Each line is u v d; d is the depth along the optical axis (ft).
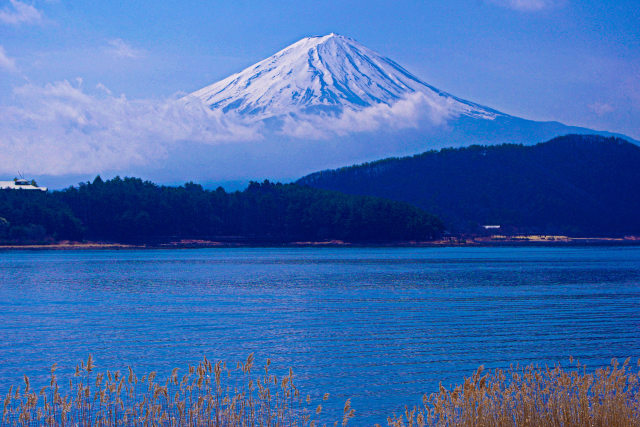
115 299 245.45
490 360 130.11
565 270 411.13
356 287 296.51
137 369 123.34
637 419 71.51
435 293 266.57
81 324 179.83
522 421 70.54
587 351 138.62
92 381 113.29
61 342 151.23
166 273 388.57
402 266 459.73
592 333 161.07
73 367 124.88
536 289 282.36
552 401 73.20
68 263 490.90
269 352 139.33
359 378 116.37
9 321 185.16
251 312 205.36
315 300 241.35
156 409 81.92
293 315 197.16
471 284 310.04
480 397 71.05
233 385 109.91
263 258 583.17
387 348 143.02
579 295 255.09
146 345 147.43
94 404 96.78
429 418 72.84
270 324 179.01
